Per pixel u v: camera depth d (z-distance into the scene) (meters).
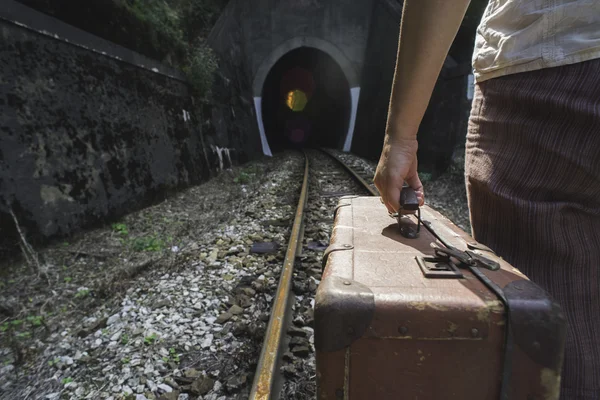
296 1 15.73
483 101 1.09
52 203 3.71
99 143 4.59
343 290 0.85
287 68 22.91
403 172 1.02
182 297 2.65
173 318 2.37
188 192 6.72
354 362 0.86
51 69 3.97
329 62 18.70
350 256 1.07
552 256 0.95
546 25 0.87
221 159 9.57
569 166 0.87
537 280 0.97
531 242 0.98
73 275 3.17
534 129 0.91
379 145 13.34
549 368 0.78
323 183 7.59
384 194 1.10
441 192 7.41
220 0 12.73
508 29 0.98
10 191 3.28
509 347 0.78
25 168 3.47
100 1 4.89
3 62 3.42
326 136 24.81
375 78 14.66
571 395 0.91
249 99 15.80
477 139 1.13
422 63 0.88
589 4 0.81
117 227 4.37
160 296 2.69
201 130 8.48
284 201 5.68
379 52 14.34
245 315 2.37
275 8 15.77
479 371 0.82
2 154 3.28
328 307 0.83
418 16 0.84
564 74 0.85
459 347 0.82
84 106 4.41
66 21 4.27
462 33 8.65
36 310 2.62
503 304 0.79
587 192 0.89
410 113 0.96
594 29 0.81
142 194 5.35
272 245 3.65
